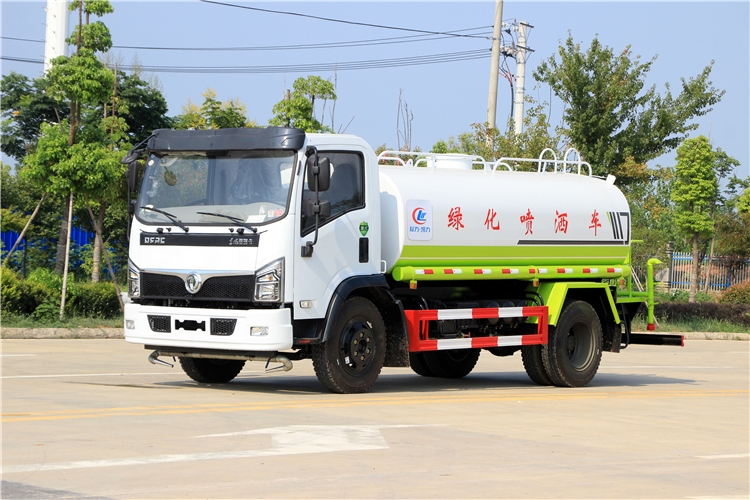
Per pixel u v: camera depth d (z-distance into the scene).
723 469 7.75
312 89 27.69
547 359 13.85
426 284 12.99
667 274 37.62
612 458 7.97
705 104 30.25
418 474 6.94
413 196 12.43
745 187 48.81
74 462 6.95
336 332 11.27
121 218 32.75
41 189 21.20
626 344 15.23
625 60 29.89
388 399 11.11
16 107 38.41
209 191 11.15
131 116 37.28
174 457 7.20
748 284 33.34
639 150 30.16
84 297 21.84
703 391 13.88
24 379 12.15
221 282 10.84
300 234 10.81
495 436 8.77
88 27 20.62
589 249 14.69
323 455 7.47
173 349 11.38
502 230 13.38
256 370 14.91
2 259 29.17
